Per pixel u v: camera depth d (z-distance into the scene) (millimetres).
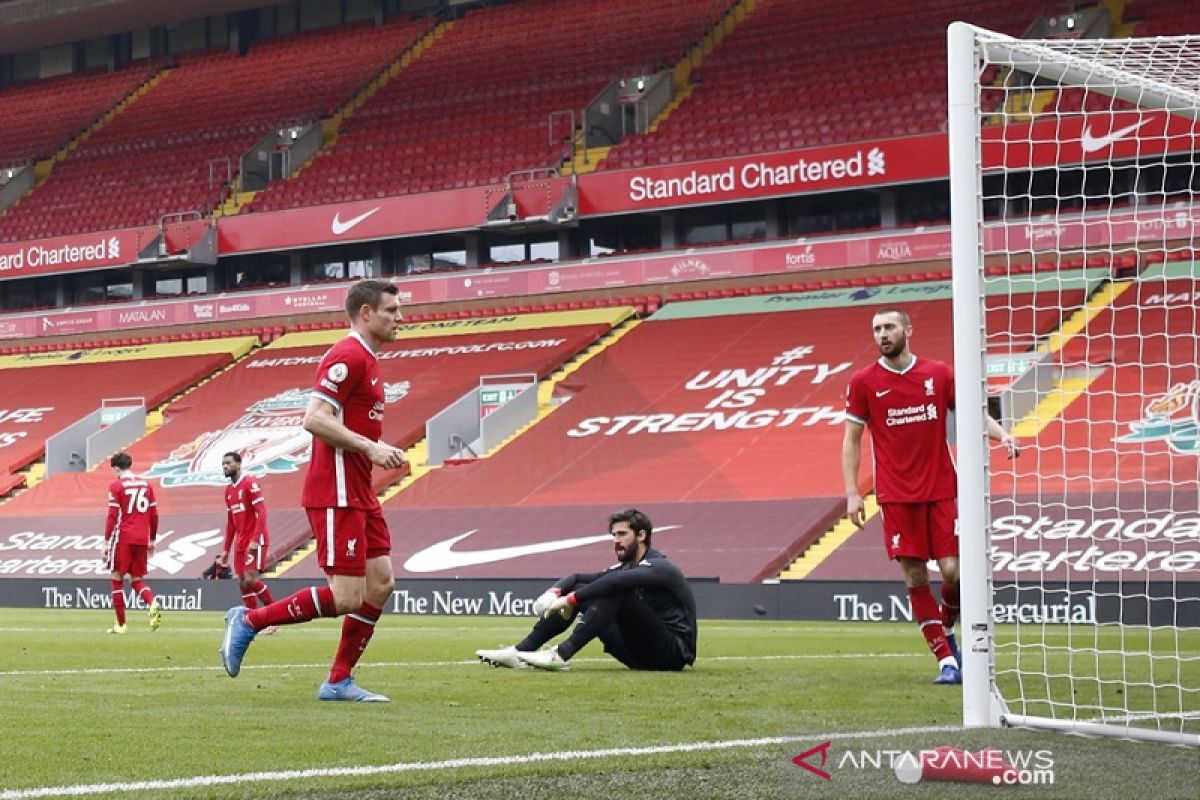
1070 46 20031
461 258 96938
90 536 75188
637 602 25500
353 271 99812
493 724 17297
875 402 23781
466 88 104062
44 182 114250
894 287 80188
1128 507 53938
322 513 19266
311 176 101812
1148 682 23734
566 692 21594
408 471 77500
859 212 85250
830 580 52969
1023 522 54094
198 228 97500
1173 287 71062
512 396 80375
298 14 120812
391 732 16484
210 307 100750
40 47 126750
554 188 86875
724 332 81062
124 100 120062
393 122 104125
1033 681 23766
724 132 88188
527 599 56250
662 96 93562
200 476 81438
